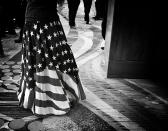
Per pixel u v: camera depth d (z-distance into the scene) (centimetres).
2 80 394
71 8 793
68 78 311
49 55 282
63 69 298
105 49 480
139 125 299
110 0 429
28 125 284
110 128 289
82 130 282
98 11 952
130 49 411
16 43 599
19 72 428
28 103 305
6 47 564
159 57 423
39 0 269
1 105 322
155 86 411
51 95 298
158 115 324
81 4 1384
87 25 864
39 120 295
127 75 432
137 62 422
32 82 295
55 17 285
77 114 312
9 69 439
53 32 279
